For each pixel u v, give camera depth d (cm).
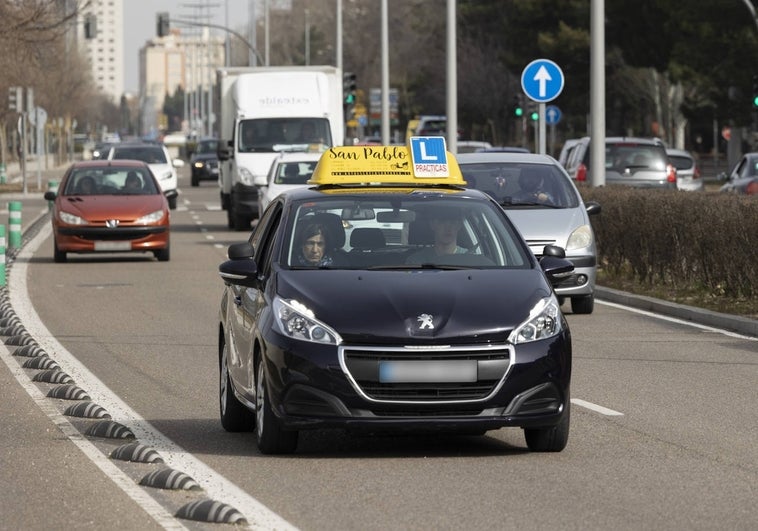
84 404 3203
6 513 2222
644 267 6056
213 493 2352
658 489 2364
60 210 7662
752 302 5244
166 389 3581
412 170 3092
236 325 2897
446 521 2134
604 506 2233
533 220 5262
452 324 2531
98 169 8025
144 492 2364
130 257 8138
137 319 5162
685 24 15688
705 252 5491
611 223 6338
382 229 2886
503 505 2241
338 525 2114
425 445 2791
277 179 9162
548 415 2561
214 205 14475
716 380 3691
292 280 2692
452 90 9712
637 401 3353
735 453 2702
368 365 2514
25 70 19075
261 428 2658
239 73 10912
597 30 7312
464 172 5566
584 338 4597
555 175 5541
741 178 9712
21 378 3791
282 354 2547
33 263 7744
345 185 3069
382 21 12438
